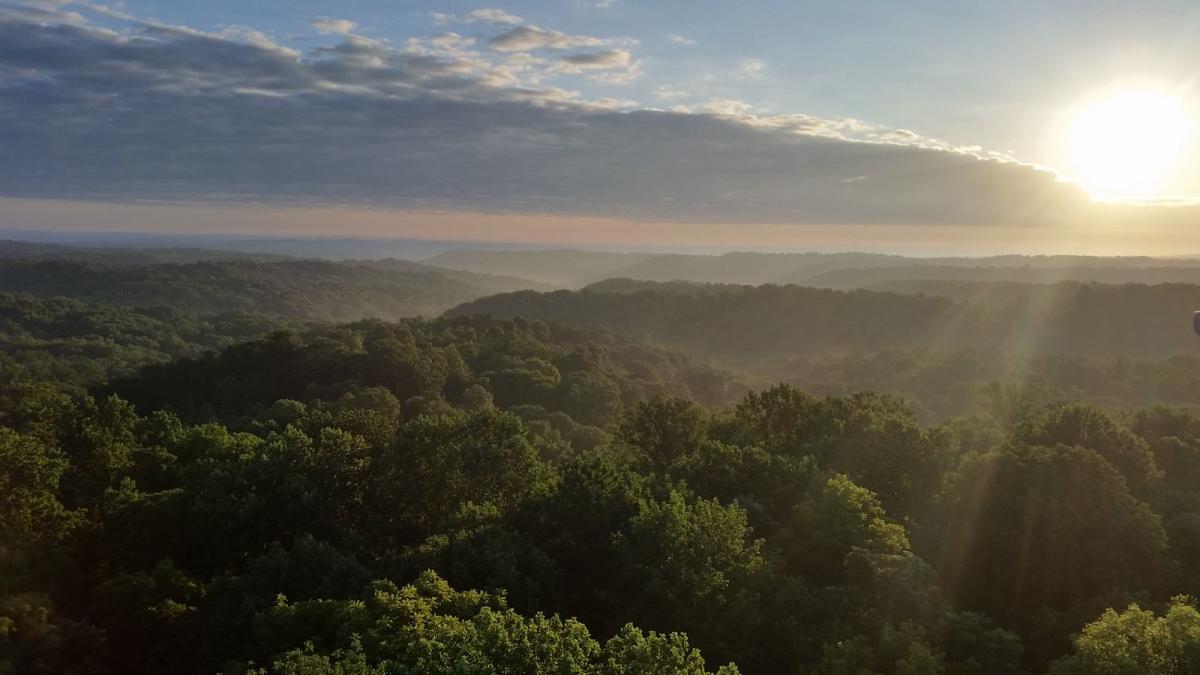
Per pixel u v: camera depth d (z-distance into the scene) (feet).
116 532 114.21
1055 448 115.34
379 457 125.49
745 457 130.93
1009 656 80.02
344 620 76.79
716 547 94.63
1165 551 107.96
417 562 95.50
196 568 110.93
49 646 78.95
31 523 102.17
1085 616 90.33
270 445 130.21
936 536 108.99
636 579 94.27
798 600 88.84
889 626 80.02
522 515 110.11
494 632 56.54
